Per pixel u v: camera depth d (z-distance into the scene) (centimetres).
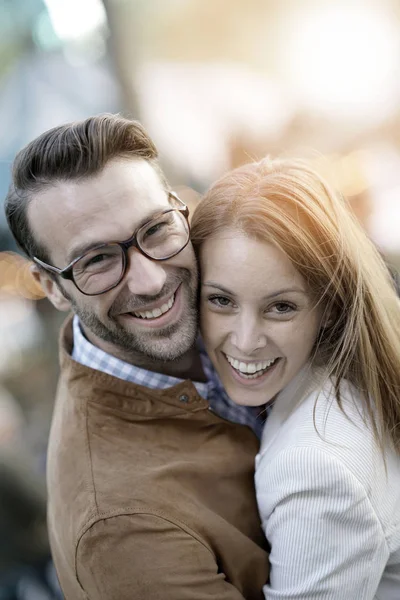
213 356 127
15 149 319
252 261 112
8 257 354
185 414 125
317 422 114
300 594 107
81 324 136
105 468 113
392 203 322
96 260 118
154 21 351
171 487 113
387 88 355
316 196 119
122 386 122
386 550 109
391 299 130
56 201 116
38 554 205
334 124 361
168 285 121
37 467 248
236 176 124
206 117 370
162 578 104
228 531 115
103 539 105
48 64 333
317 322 121
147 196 119
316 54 361
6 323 354
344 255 119
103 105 342
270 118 368
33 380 336
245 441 134
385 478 113
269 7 361
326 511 105
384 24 351
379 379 123
